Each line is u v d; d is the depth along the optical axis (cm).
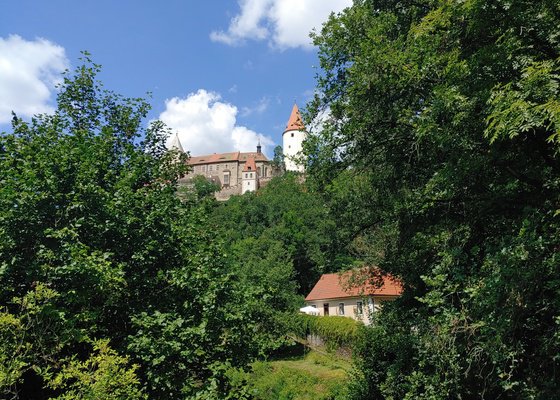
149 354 673
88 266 620
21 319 588
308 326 3691
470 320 656
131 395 573
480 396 709
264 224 7300
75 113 1101
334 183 1188
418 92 944
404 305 1220
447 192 813
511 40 630
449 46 832
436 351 729
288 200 7350
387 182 1171
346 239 1383
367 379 1335
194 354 707
